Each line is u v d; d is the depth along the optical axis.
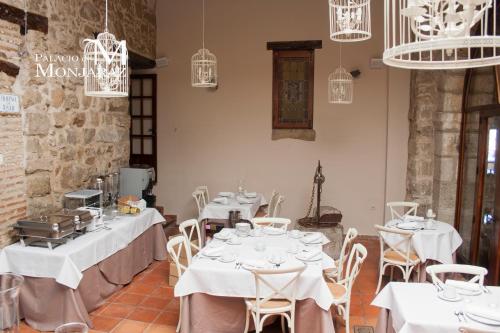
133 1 6.04
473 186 4.97
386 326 2.81
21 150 3.82
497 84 4.27
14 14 3.71
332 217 5.71
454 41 1.44
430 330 2.31
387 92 6.38
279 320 3.66
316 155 6.64
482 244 4.58
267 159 6.78
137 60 6.41
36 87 4.02
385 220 6.48
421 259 4.14
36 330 3.46
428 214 4.61
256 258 3.38
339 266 3.91
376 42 6.31
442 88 5.42
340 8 3.80
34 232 3.50
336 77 6.44
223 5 6.68
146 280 4.64
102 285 4.01
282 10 6.52
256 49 6.64
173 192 7.12
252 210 5.54
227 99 6.80
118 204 4.86
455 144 5.38
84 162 4.89
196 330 3.18
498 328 2.27
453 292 2.60
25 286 3.49
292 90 6.61
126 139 5.89
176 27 6.84
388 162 6.41
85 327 2.03
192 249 4.93
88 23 4.89
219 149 6.91
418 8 1.46
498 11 4.09
